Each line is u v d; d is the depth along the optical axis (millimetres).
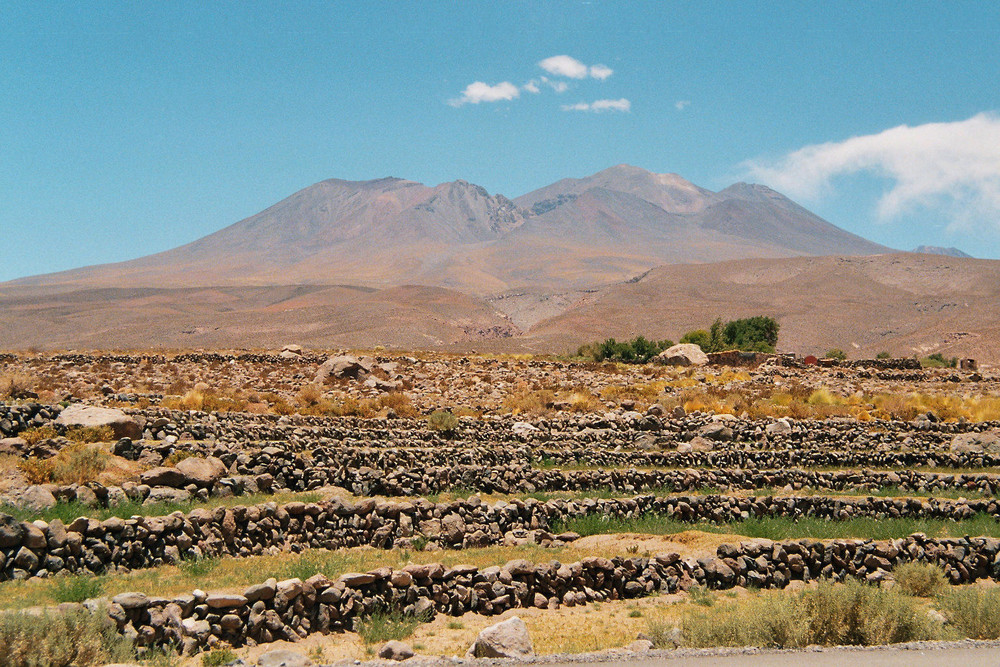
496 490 27516
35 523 17250
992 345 171875
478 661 12859
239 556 20234
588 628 16828
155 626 14133
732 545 20953
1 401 27859
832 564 21266
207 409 36906
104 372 56469
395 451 28125
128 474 23953
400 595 17016
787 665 12656
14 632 12031
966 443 37812
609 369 68125
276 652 13930
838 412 45406
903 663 12828
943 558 22141
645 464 32406
